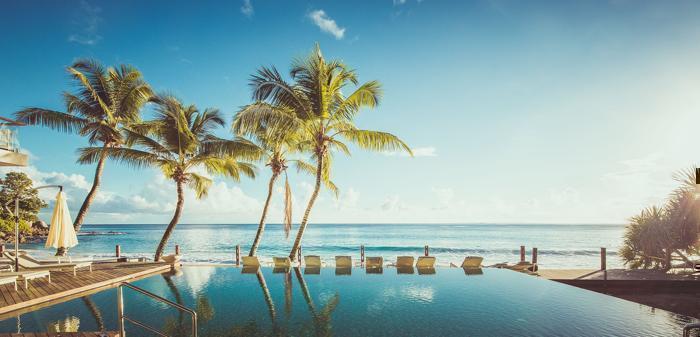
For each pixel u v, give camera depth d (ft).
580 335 20.80
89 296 29.09
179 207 53.36
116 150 52.37
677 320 23.61
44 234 198.70
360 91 44.34
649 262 44.98
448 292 32.17
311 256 47.21
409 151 45.96
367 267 47.21
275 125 42.70
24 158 34.88
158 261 49.01
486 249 122.31
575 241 165.37
